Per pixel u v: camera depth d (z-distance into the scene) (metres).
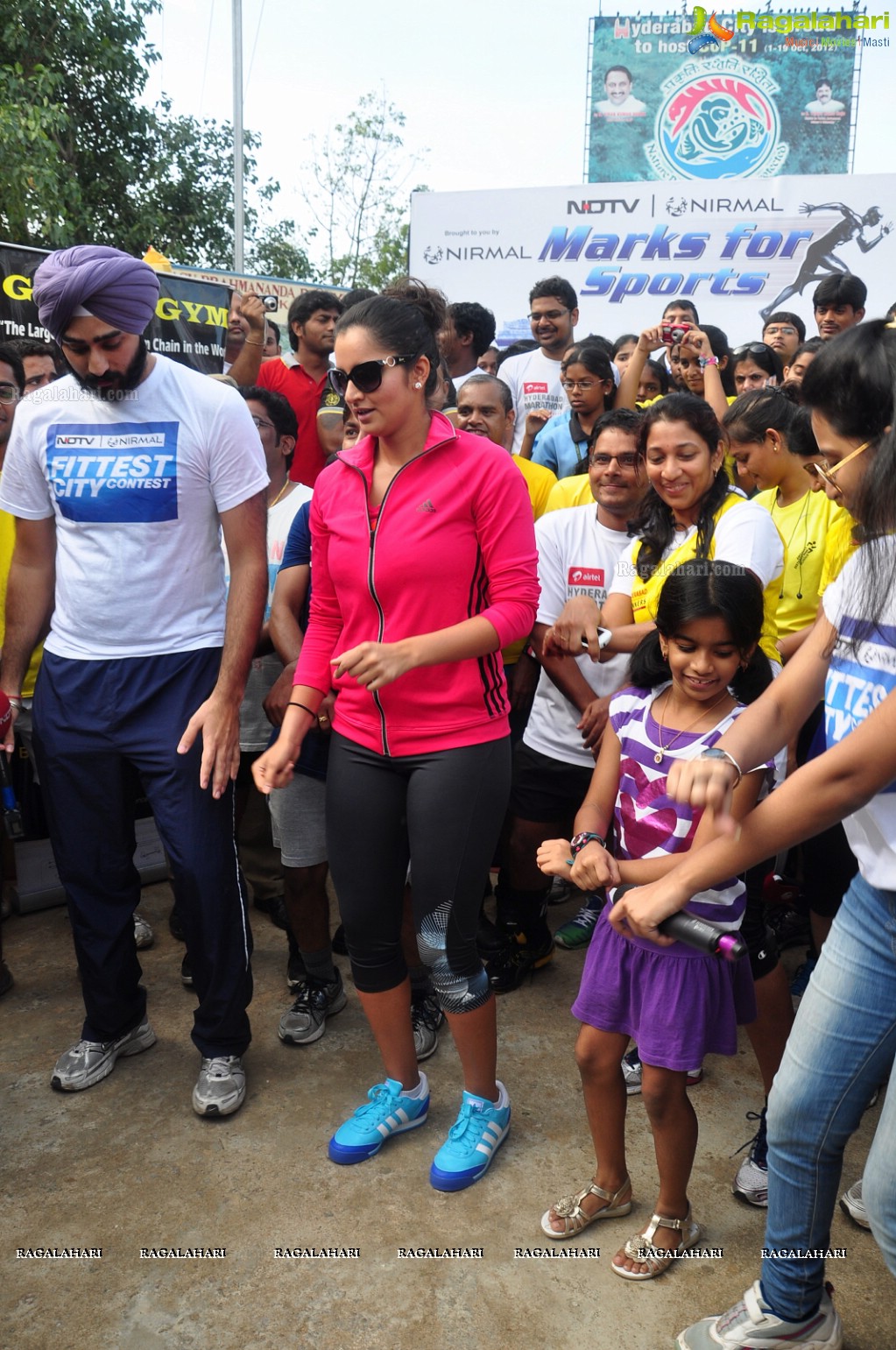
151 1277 2.07
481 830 2.25
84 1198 2.29
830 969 1.62
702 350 4.16
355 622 2.28
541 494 3.64
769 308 7.86
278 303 6.96
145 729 2.55
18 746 3.48
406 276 2.36
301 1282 2.05
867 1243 2.17
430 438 2.19
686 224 7.83
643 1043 1.98
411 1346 1.91
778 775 1.95
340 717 2.34
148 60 12.80
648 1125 2.54
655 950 1.97
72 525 2.53
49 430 2.51
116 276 2.28
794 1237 1.72
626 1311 1.99
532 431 4.66
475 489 2.16
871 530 1.49
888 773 1.42
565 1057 2.83
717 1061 2.84
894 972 1.54
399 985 2.42
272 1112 2.60
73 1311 1.99
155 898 3.84
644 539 2.70
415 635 2.22
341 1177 2.36
